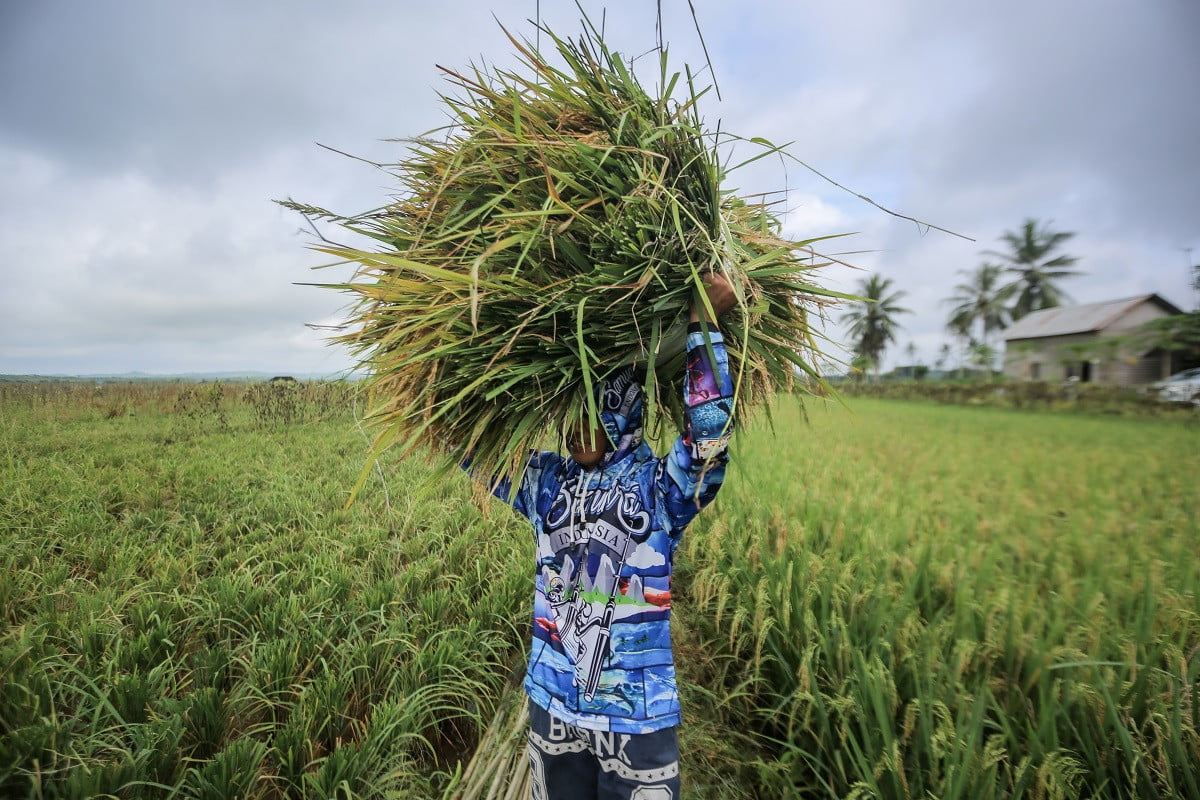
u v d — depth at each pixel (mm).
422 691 2537
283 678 2562
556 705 1440
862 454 9219
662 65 1568
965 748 1916
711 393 1401
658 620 1420
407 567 3904
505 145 1549
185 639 2988
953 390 32125
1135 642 2506
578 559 1454
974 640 2598
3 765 1938
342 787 2092
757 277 1634
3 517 4562
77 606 3137
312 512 4922
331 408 12531
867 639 2676
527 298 1471
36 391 13031
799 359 1732
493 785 2260
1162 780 1895
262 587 3342
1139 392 23828
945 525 4926
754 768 2500
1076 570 3947
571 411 1447
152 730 2186
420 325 1514
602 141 1553
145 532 4410
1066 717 2125
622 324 1470
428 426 1689
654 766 1363
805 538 3746
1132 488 7227
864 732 2092
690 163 1489
